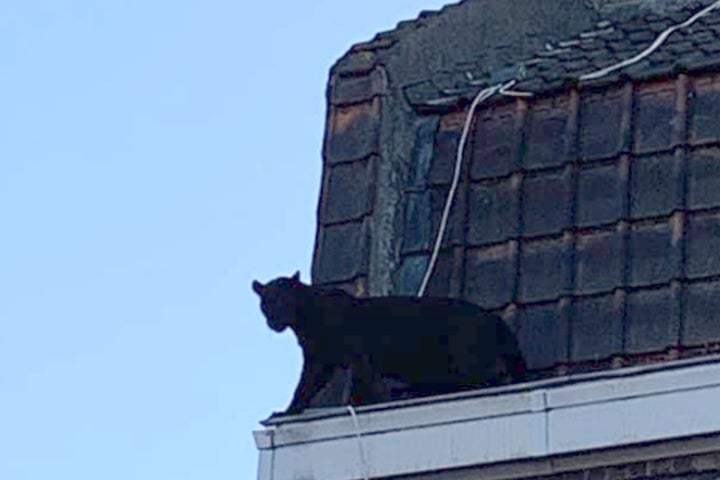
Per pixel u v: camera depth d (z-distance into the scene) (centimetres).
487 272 1639
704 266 1579
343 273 1659
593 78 1686
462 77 1750
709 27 1730
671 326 1559
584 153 1659
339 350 1509
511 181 1669
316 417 1474
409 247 1678
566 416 1418
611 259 1605
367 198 1683
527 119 1695
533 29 1784
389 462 1450
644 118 1658
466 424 1438
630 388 1408
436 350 1511
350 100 1733
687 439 1393
